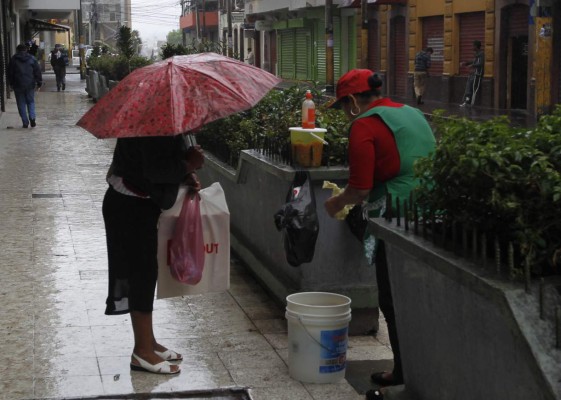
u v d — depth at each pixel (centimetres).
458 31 3130
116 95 497
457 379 364
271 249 668
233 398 479
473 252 346
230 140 823
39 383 499
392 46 3738
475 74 2864
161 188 495
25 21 4844
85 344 565
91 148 1582
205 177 930
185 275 518
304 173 563
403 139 475
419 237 391
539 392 300
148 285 512
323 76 4706
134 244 508
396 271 422
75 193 1113
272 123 718
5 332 586
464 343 354
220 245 535
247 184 739
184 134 517
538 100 2353
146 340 520
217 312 639
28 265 757
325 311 501
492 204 334
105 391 489
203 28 7850
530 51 2561
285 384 503
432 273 378
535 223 333
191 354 552
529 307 306
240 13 7119
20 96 1958
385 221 431
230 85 504
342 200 481
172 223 519
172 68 500
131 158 500
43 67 5903
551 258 332
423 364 402
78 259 781
